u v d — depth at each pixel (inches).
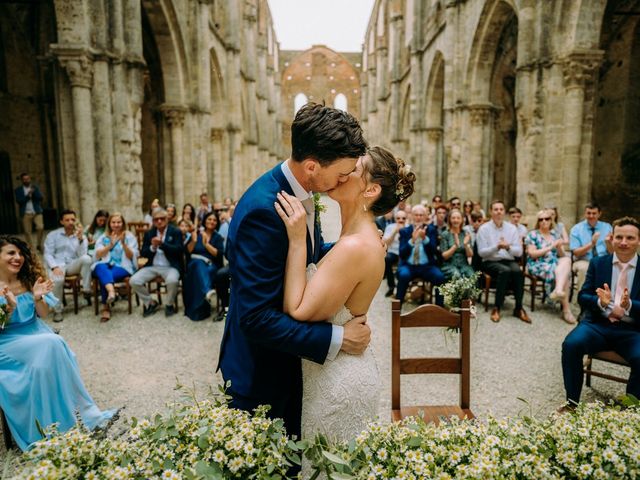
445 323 120.8
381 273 72.2
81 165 391.5
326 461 57.7
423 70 920.3
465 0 647.1
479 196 649.6
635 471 55.9
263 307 66.1
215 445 58.2
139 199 442.6
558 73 412.2
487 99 639.8
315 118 65.2
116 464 56.7
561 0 400.2
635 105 614.9
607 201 645.9
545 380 186.1
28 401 127.5
